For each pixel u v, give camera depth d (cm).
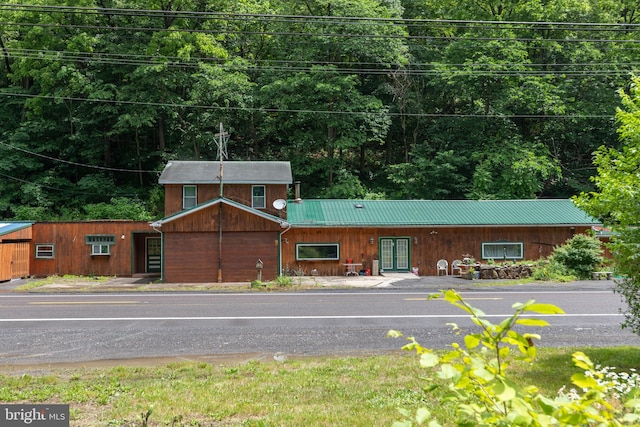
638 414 195
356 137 3491
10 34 3350
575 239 2275
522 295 1636
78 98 3225
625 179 744
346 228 2483
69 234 2506
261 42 3819
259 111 3575
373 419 530
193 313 1319
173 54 3294
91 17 3309
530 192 3312
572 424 183
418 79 3866
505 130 3538
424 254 2523
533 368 727
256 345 961
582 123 3512
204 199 2530
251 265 2278
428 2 3853
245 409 578
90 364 834
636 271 722
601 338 975
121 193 3522
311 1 3422
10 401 619
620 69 3412
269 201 2545
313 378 708
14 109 3647
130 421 542
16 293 1828
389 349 917
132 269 2525
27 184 3288
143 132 3756
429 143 3941
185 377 732
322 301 1540
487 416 192
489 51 3403
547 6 3447
